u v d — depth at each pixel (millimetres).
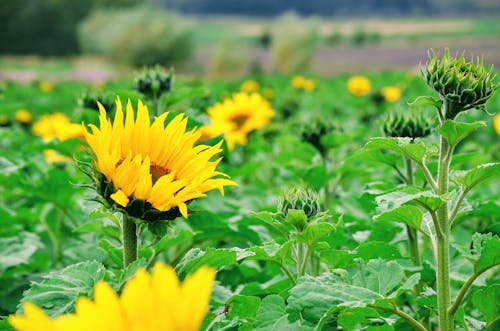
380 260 2871
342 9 132000
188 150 2664
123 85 11789
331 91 19406
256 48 79312
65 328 1330
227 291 3180
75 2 87438
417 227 2779
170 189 2469
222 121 7242
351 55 61375
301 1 132125
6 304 3906
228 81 24953
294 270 4129
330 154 5973
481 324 3061
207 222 4336
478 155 4137
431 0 126875
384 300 2613
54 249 4891
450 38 83625
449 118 2754
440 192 2762
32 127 10336
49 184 4945
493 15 121500
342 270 2834
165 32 60719
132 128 2670
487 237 2885
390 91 12922
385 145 2787
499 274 4023
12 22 85812
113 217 2754
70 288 2578
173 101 5031
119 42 60125
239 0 136500
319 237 3043
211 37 99250
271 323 2768
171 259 4672
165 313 1256
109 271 2982
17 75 41094
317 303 2633
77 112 5348
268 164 7500
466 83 2660
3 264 3982
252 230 4316
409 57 55844
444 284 2742
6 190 5883
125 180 2459
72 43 87125
